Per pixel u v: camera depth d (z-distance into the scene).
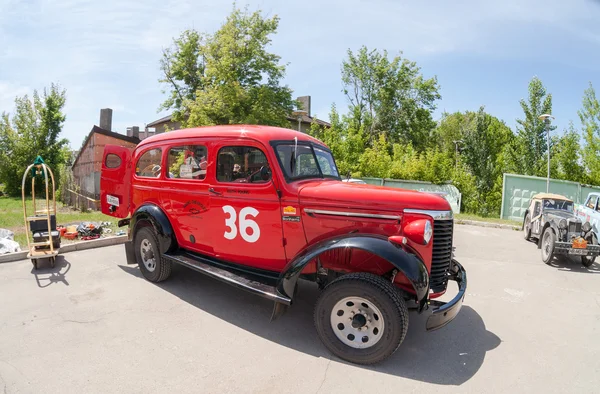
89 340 3.90
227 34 19.30
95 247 7.66
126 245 5.79
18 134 25.69
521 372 3.50
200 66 23.30
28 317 4.39
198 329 4.20
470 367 3.57
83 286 5.42
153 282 5.59
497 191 17.58
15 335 3.97
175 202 5.12
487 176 18.31
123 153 6.13
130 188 5.95
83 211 13.94
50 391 3.06
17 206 16.69
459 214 15.88
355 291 3.46
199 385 3.18
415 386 3.23
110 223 9.62
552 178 15.73
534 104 16.47
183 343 3.88
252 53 19.86
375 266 3.87
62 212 13.77
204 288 5.43
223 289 5.41
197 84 23.48
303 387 3.18
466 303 5.29
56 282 5.56
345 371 3.44
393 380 3.31
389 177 17.69
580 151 16.05
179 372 3.36
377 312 3.42
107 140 15.27
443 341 4.08
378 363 3.57
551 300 5.50
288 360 3.60
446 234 3.83
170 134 5.30
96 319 4.38
